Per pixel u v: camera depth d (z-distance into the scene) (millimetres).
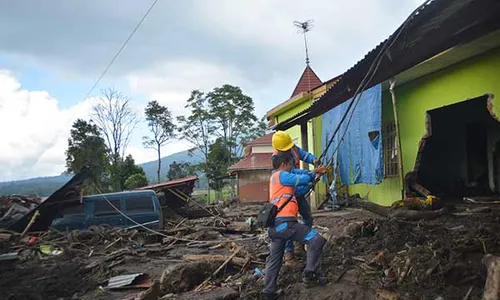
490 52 8461
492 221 6953
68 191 11828
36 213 11578
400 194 11633
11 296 6402
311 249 4754
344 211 12242
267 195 33344
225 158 50906
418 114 10953
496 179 12086
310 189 4945
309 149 17984
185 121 55250
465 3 4566
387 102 12430
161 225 12102
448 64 9570
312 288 4848
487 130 12406
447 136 13906
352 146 11227
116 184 39031
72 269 7879
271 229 4777
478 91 8867
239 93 54875
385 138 12578
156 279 6836
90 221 11594
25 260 8961
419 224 6832
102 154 40844
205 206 17984
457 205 9531
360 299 4434
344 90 9422
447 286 4258
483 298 3631
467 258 4832
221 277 6430
